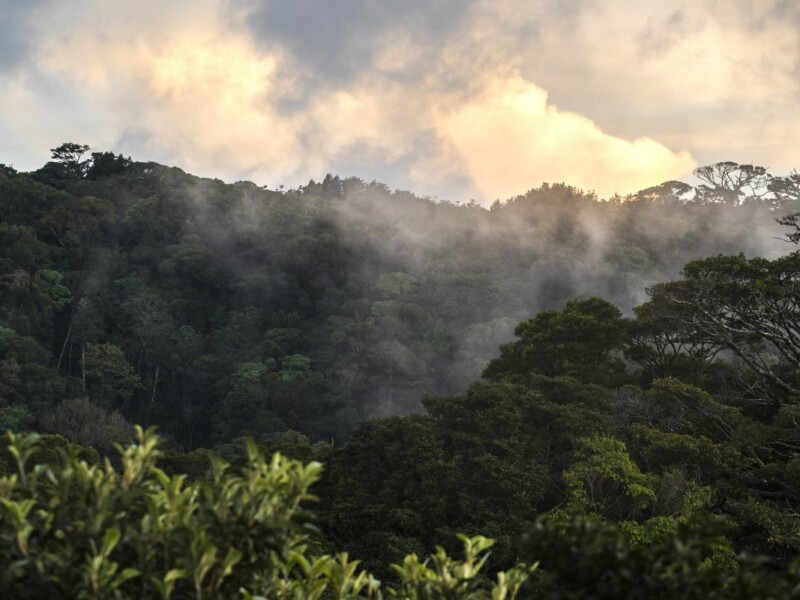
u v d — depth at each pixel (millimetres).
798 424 32219
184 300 148625
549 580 4391
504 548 26281
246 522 4680
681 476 27453
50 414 96625
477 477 30500
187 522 4633
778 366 40062
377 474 33812
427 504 29859
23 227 152125
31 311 128000
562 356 45031
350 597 5207
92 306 134875
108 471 4672
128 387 121625
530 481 29844
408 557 5414
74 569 4383
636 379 43875
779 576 4324
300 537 5094
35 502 4613
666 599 4133
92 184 184125
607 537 4445
